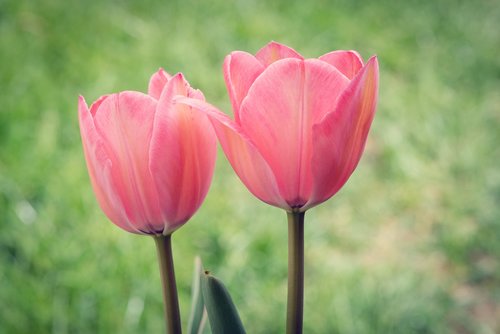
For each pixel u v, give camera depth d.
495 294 1.50
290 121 0.47
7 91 1.95
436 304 1.43
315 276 1.50
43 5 2.50
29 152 1.68
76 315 1.28
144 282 1.34
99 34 2.38
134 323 1.27
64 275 1.33
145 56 2.24
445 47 2.51
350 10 2.76
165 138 0.46
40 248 1.39
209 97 2.12
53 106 1.91
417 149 1.93
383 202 1.77
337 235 1.66
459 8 2.84
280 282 1.46
